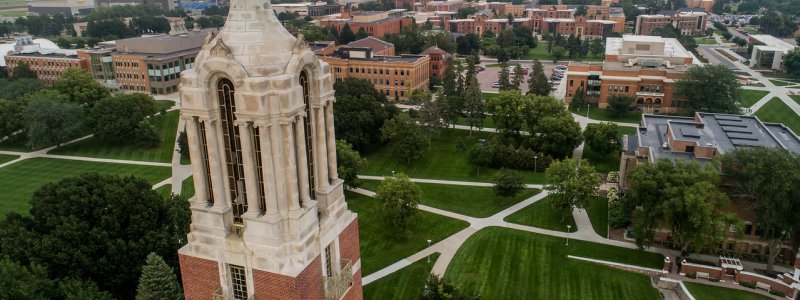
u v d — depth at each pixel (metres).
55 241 56.16
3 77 190.50
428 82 190.00
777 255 77.19
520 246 81.44
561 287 70.88
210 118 28.39
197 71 28.02
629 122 150.00
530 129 125.12
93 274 56.91
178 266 60.47
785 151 72.44
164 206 64.88
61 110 126.56
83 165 119.88
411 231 86.69
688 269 71.69
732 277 71.25
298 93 28.47
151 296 50.09
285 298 29.95
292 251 29.86
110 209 60.84
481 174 113.19
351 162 100.56
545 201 98.00
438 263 76.56
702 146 84.38
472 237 84.56
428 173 114.31
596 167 116.38
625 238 83.69
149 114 144.62
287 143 28.28
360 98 130.62
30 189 106.19
